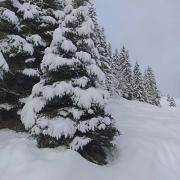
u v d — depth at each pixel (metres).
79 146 13.01
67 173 11.16
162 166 14.11
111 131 13.30
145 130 20.11
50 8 18.45
